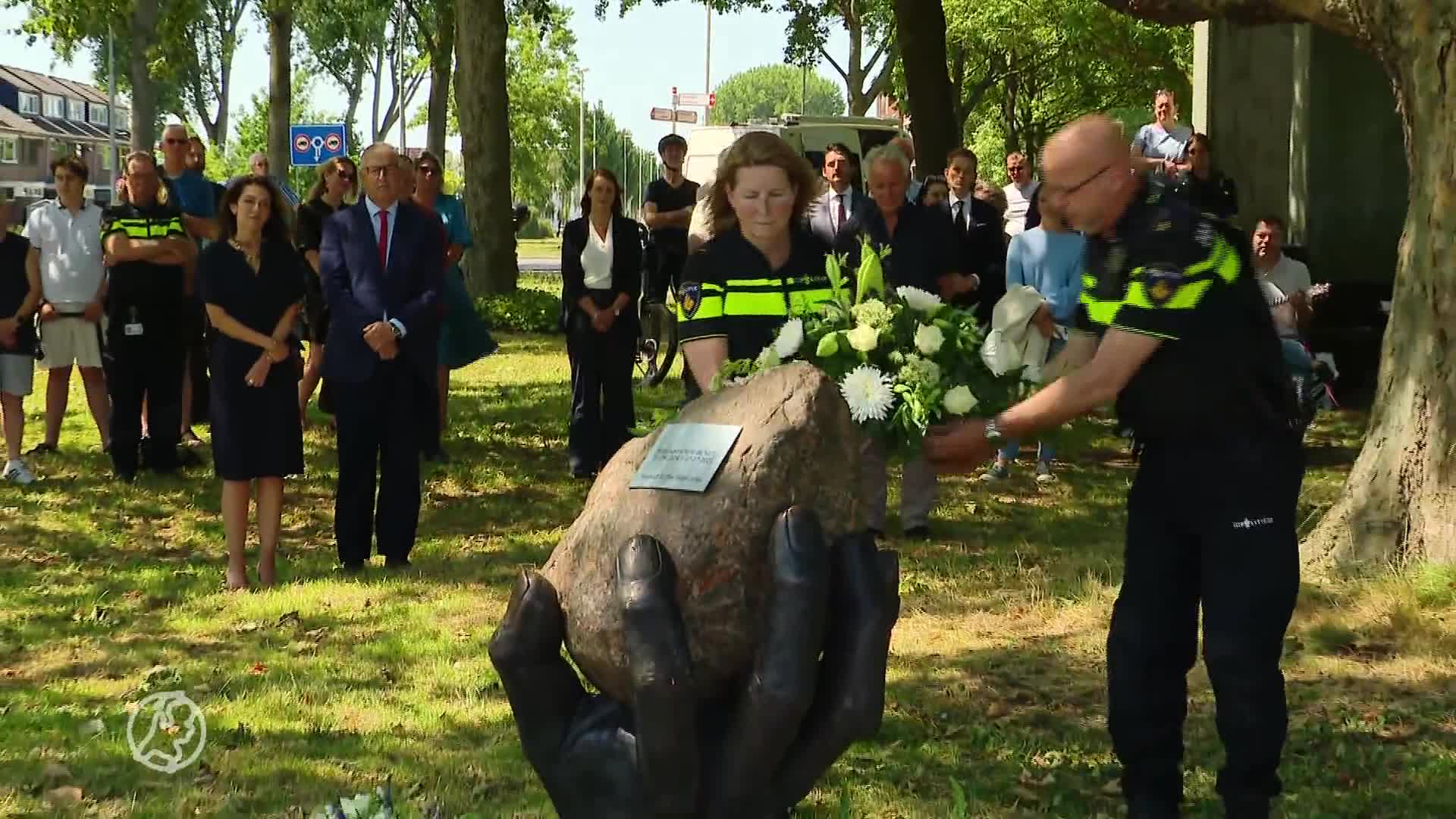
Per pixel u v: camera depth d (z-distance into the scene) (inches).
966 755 210.7
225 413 313.1
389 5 1492.4
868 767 204.5
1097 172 163.0
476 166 909.8
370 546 339.3
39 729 223.1
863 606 119.8
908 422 140.1
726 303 161.5
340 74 2583.7
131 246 422.3
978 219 434.9
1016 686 241.3
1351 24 287.4
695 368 162.9
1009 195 607.8
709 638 117.2
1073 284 375.6
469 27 896.9
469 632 277.7
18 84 4264.3
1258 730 164.2
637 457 126.0
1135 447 174.1
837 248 321.1
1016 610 287.3
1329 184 619.5
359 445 327.3
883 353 142.7
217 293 308.3
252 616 292.2
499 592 308.8
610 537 120.6
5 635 278.2
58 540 364.5
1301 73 621.6
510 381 662.5
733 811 117.9
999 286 432.5
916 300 145.1
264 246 310.8
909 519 356.5
